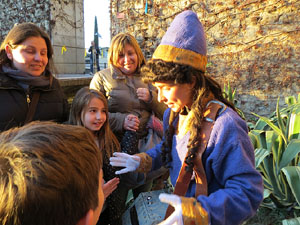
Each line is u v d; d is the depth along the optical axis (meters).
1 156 0.44
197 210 0.65
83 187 0.47
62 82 4.14
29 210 0.41
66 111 1.89
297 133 1.98
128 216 1.44
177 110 0.89
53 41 6.36
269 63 3.80
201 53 0.80
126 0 4.66
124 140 1.76
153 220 1.16
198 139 0.79
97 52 7.64
